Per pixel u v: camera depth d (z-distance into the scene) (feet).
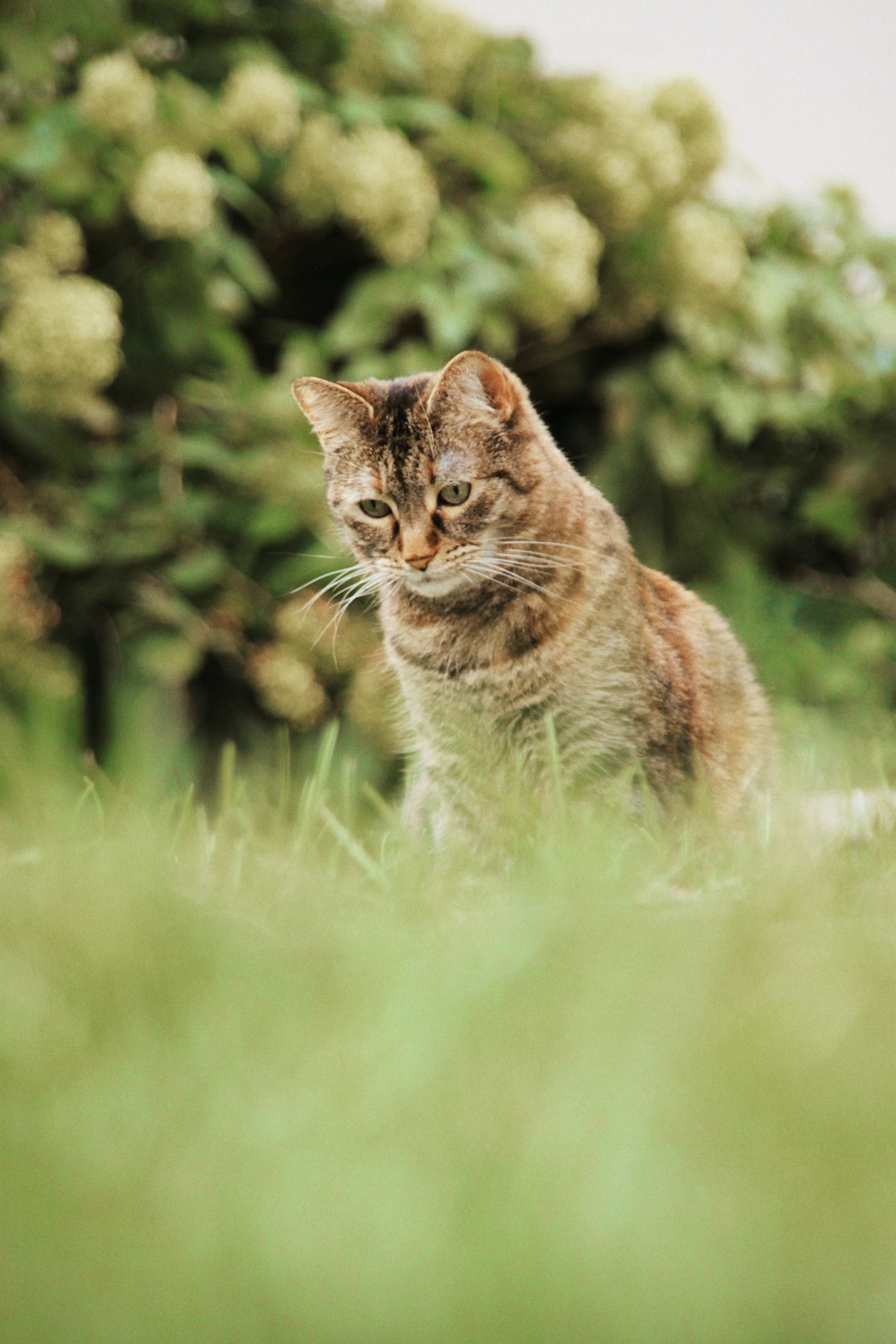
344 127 17.62
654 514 19.42
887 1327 3.35
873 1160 4.09
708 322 19.25
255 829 10.18
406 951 6.17
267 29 17.71
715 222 18.92
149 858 7.68
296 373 16.69
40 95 16.35
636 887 7.80
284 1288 3.49
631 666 11.07
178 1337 3.34
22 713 15.44
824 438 21.53
